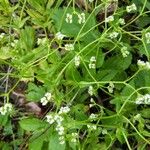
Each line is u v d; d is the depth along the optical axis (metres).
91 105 0.25
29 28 0.28
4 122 0.28
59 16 0.26
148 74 0.25
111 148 0.27
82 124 0.24
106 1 0.25
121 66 0.26
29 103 0.29
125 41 0.27
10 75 0.27
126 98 0.24
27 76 0.26
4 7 0.27
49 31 0.28
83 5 0.29
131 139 0.27
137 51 0.28
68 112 0.26
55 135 0.25
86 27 0.26
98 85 0.24
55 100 0.24
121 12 0.25
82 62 0.25
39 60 0.25
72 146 0.24
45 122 0.26
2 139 0.29
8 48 0.27
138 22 0.28
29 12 0.28
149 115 0.25
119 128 0.24
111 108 0.28
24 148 0.28
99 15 0.28
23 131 0.28
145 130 0.25
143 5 0.26
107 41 0.25
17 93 0.29
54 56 0.26
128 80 0.25
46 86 0.26
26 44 0.27
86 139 0.25
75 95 0.26
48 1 0.28
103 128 0.25
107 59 0.27
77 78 0.25
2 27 0.29
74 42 0.25
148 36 0.24
